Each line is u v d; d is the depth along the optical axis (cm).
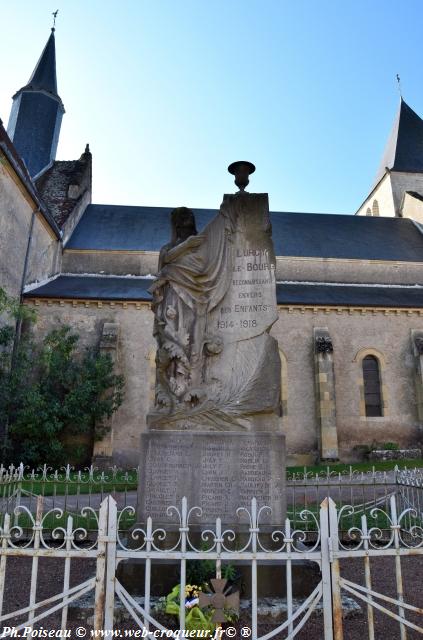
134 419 2141
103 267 2638
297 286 2647
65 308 2236
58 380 2061
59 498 1209
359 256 2822
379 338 2381
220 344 645
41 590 604
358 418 2280
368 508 1037
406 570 718
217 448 591
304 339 2344
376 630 470
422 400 2278
